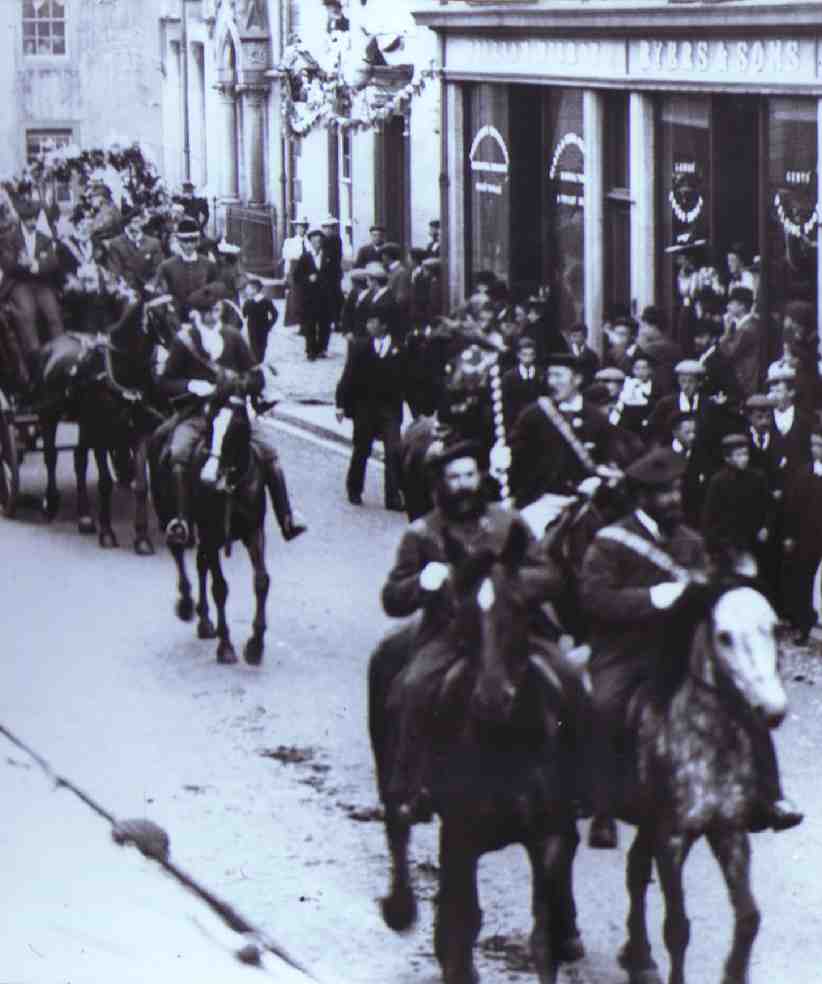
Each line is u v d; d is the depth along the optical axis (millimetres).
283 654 22203
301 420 36438
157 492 23266
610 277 36469
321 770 18531
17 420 29453
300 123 47219
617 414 24922
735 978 12898
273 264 55750
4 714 20219
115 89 63156
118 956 14320
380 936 14922
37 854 16406
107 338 27234
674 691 13219
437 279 38781
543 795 12945
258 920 15195
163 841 16641
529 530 13148
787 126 30547
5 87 62969
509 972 14188
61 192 45906
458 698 12992
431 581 13750
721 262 32500
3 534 28328
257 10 56469
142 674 21547
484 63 39844
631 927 13844
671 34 33094
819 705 19562
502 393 23703
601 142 36219
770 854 16141
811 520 21453
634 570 14070
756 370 29672
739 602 13078
